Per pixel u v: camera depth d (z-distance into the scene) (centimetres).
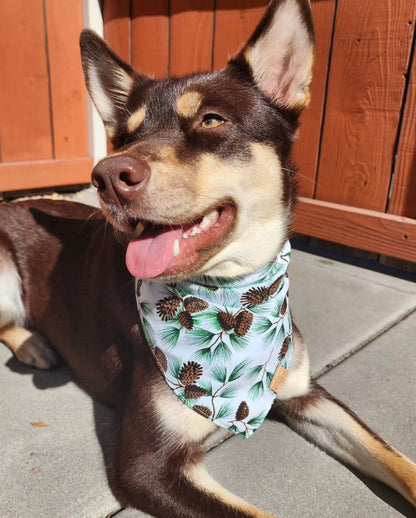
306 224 73
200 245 32
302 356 39
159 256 31
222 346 35
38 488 32
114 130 43
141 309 36
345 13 63
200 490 30
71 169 92
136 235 31
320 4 65
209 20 76
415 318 54
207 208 31
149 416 33
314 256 72
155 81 39
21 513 30
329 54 66
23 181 87
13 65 83
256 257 35
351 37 63
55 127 90
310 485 33
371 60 62
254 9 70
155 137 33
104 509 31
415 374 45
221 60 76
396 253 65
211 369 34
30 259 50
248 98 36
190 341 35
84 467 34
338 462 36
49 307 48
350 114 66
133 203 29
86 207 54
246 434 35
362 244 68
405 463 33
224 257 34
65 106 91
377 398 42
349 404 41
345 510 31
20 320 51
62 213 53
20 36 83
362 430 35
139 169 28
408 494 31
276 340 36
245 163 34
